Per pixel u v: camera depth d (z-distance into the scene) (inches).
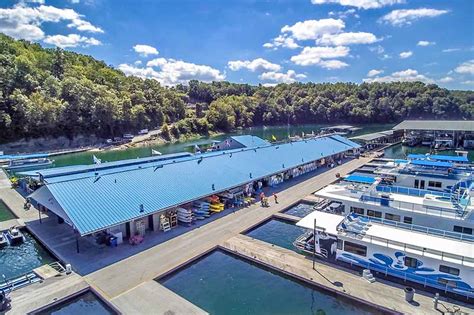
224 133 6323.8
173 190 1321.4
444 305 764.6
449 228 1045.8
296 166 2034.9
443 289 823.7
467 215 1029.8
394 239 908.0
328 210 1293.1
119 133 5002.5
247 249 1066.7
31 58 5295.3
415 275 860.6
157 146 4623.5
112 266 949.8
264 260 994.7
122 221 1049.5
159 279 900.6
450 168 1489.9
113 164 1728.6
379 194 1205.1
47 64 5388.8
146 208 1149.7
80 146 4345.5
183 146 4591.5
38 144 4003.4
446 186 1390.3
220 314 786.2
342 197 1254.3
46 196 1175.0
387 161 2615.7
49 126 4037.9
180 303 781.3
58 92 4352.9
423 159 1739.7
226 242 1117.7
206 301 834.2
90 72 5885.8
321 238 1010.1
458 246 862.5
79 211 1026.1
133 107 5305.1
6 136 3750.0
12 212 1445.6
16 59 4379.9
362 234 954.1
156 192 1272.1
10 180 2066.9
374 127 6850.4
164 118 6077.8
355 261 953.5
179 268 956.0
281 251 1058.1
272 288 891.4
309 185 1884.8
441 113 7628.0
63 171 1502.2
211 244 1099.9
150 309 756.6
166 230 1211.2
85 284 854.5
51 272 914.1
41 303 773.3
